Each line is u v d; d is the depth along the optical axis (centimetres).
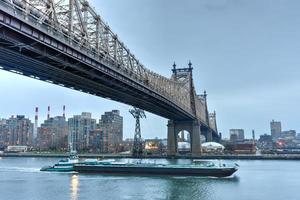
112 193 6316
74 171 10981
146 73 9462
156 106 12212
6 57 5016
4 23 3994
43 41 4678
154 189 6806
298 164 14588
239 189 6781
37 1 4684
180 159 16562
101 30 6556
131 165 10338
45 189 6925
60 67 5847
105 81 7294
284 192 6394
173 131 17462
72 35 5428
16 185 7600
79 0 5878
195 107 17462
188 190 6644
